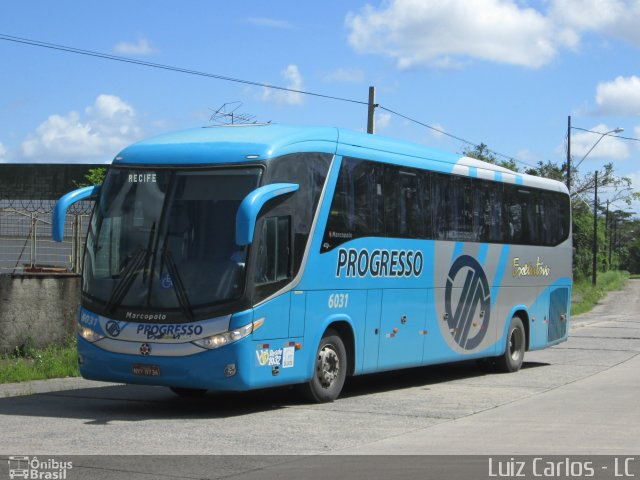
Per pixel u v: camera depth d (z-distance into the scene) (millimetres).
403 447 9836
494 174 17906
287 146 12305
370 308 14086
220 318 11367
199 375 11352
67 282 19469
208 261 11562
